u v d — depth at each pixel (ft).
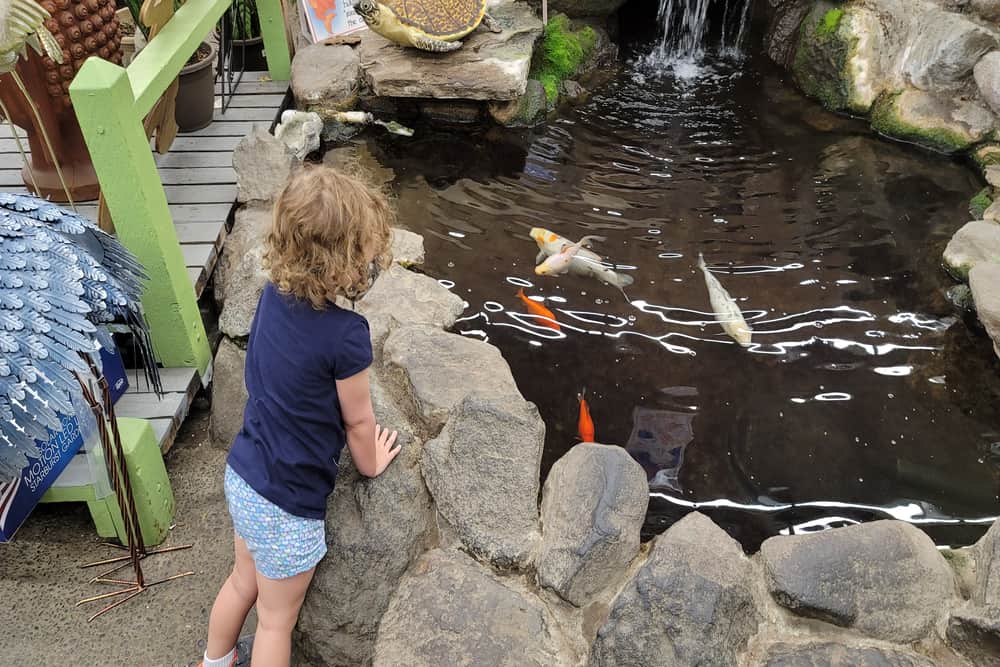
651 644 6.46
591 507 7.52
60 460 8.20
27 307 6.59
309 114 15.64
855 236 13.15
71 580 8.32
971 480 9.27
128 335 10.02
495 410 8.35
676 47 19.76
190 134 15.02
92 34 10.94
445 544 7.78
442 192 14.35
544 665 6.74
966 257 12.11
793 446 9.64
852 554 7.14
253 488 6.27
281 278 5.96
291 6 18.45
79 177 12.10
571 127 16.56
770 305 11.68
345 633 7.27
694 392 10.30
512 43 17.26
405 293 11.12
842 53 16.81
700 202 14.03
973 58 15.03
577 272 12.20
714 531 7.34
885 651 6.66
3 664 7.57
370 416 6.80
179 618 8.01
